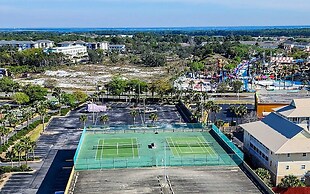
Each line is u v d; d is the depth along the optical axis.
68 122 153.88
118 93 196.50
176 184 70.81
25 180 95.25
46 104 165.75
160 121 153.50
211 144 99.69
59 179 95.75
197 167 79.88
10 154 104.56
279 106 145.50
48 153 115.44
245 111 142.38
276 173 86.81
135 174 76.00
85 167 79.56
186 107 171.38
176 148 96.12
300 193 75.62
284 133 92.00
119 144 100.19
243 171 77.38
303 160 86.75
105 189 68.75
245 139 106.88
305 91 176.38
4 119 143.38
